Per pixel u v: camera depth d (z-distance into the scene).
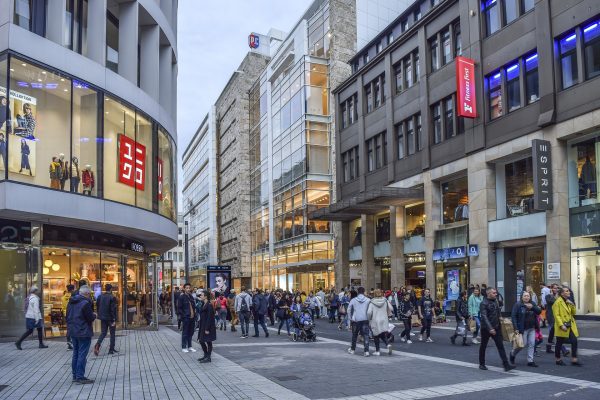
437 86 31.56
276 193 54.66
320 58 47.94
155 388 9.80
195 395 9.16
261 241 60.56
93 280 22.00
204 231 95.12
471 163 28.28
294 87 49.72
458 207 30.42
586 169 22.42
